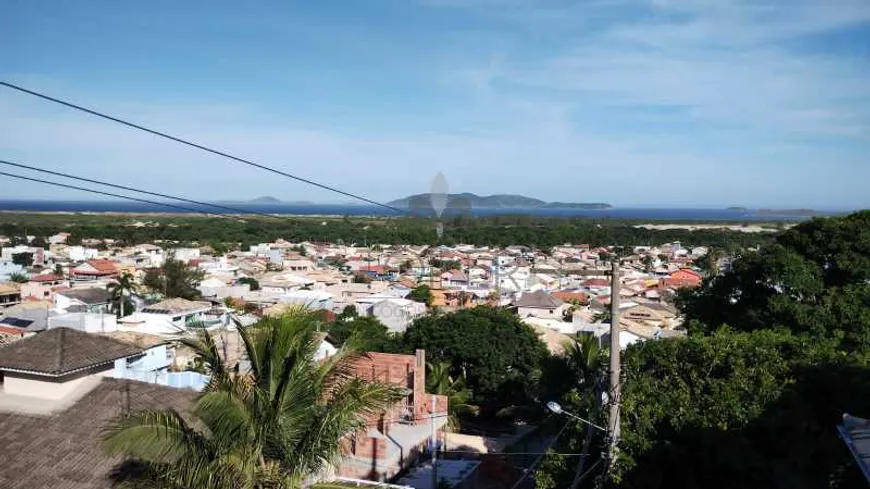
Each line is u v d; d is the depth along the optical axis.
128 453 9.55
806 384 14.41
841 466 13.08
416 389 22.12
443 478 19.39
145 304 63.41
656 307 66.38
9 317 53.22
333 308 64.12
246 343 10.12
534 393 33.16
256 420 9.32
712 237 149.38
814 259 24.41
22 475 12.13
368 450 18.23
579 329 50.53
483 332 37.44
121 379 15.12
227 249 141.88
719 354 15.68
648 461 14.45
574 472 15.66
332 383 10.38
